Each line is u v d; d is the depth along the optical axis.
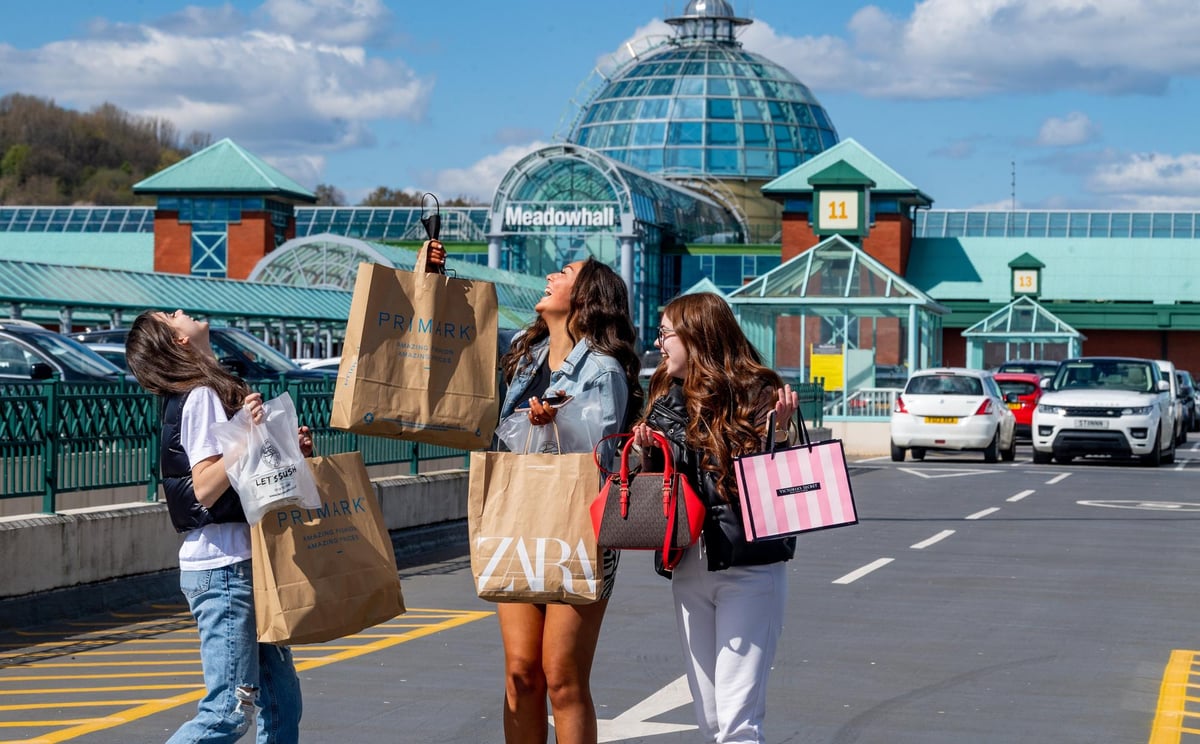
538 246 69.88
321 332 57.50
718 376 5.22
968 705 7.74
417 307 5.54
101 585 10.76
